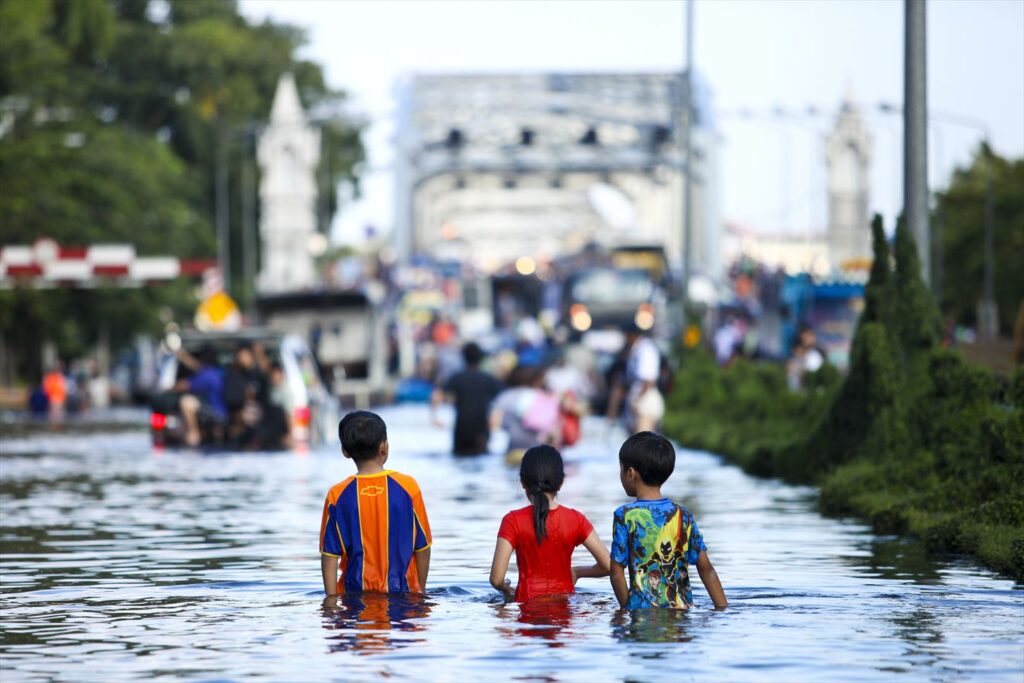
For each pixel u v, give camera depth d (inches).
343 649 887.7
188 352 3233.3
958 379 1784.0
